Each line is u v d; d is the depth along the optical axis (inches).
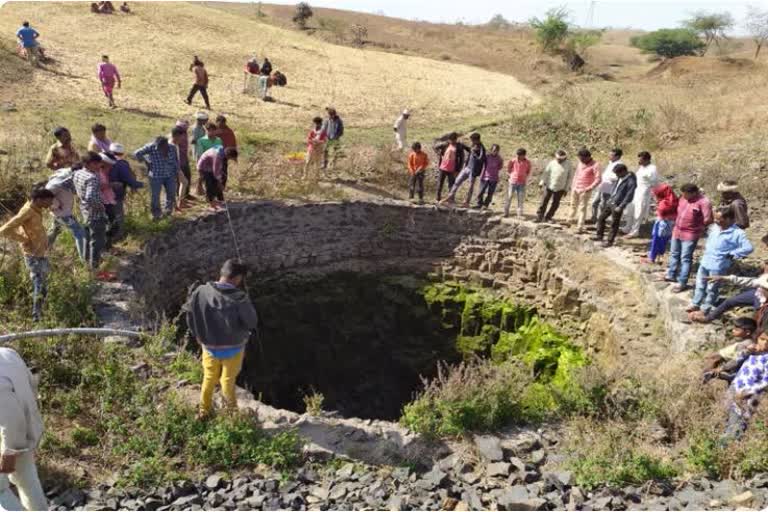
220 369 262.1
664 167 663.8
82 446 253.9
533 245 575.2
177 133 506.0
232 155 527.5
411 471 256.4
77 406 273.0
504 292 596.1
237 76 1047.6
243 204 559.5
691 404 287.1
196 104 860.6
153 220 485.4
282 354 620.1
